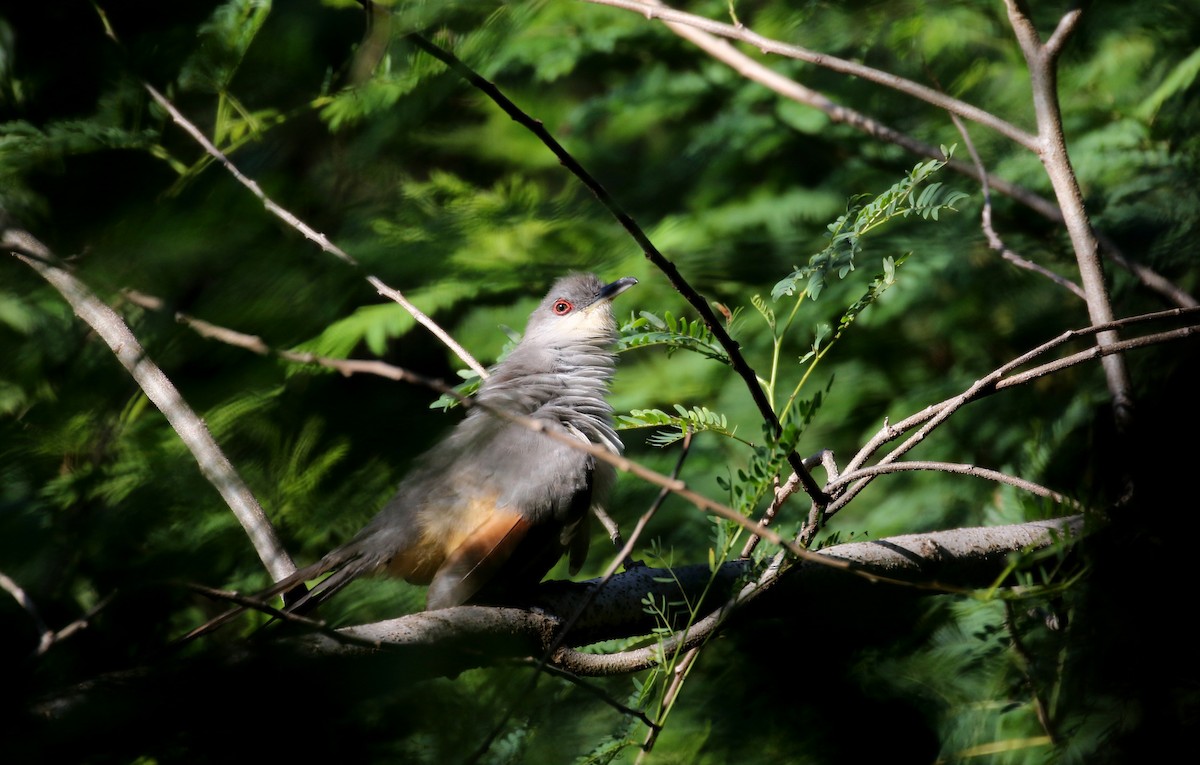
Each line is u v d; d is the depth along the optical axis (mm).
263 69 7488
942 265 11078
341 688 5199
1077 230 7672
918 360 11555
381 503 8273
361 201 9938
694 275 12062
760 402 5547
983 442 10359
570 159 5059
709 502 4719
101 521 7043
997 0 11508
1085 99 11438
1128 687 6051
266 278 6695
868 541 6816
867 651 7074
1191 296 8969
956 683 6758
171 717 4723
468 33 7441
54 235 7062
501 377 8383
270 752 5418
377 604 7898
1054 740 6117
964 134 8812
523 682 6668
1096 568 6129
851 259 6113
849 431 11234
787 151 13133
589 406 7930
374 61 7086
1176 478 6637
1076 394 9656
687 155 13336
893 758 6676
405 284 10602
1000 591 5383
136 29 6930
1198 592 6156
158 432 7562
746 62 10570
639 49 13484
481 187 13289
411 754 6156
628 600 6645
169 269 6484
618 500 10375
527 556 6961
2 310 7098
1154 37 11172
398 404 8695
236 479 6496
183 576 7125
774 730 6883
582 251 12383
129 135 6934
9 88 7055
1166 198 10195
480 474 7176
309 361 4652
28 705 4422
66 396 7012
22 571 6789
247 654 4910
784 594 6500
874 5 11664
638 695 5977
